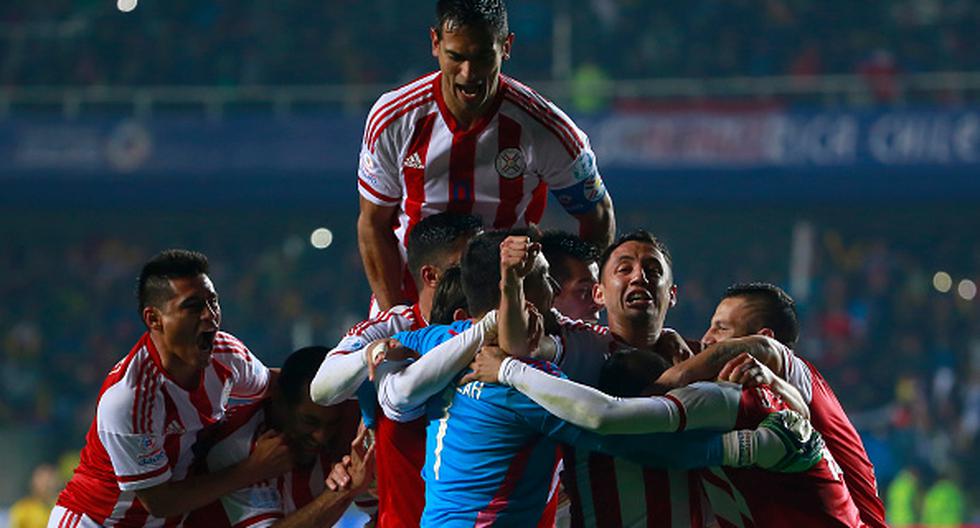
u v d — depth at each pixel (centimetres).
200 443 1320
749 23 5775
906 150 5238
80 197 5528
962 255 5584
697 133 5344
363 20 5922
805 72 5591
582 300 1304
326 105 5669
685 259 5788
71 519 1327
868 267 5512
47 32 5912
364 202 1404
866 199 5334
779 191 5344
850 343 5172
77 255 5850
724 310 1265
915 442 4466
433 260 1242
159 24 5947
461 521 1049
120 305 5669
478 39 1242
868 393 4984
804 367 1201
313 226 5909
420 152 1354
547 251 1307
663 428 1037
